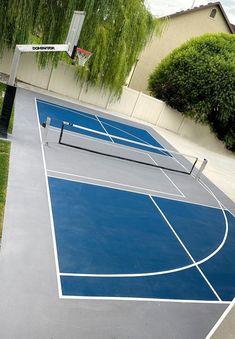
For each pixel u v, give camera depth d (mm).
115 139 15961
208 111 23922
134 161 13625
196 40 24391
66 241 6629
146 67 30250
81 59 13484
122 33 17812
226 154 26359
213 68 22672
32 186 8094
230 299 6871
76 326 4715
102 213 8398
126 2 17484
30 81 19156
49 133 12445
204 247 8867
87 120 17219
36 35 17109
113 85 19500
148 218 9203
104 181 10383
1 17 15156
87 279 5793
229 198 14070
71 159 10938
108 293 5668
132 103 23109
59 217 7359
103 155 12797
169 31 29031
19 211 6879
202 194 13148
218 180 16438
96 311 5148
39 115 14250
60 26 16156
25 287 5031
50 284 5312
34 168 9086
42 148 10719
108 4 16422
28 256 5723
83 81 19594
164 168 14391
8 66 18000
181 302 6199
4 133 10156
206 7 28453
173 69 24375
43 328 4461
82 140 13492
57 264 5855
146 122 24422
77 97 20844
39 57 17172
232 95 23062
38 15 15492
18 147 9906
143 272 6688
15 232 6188
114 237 7551
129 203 9625
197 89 23484
